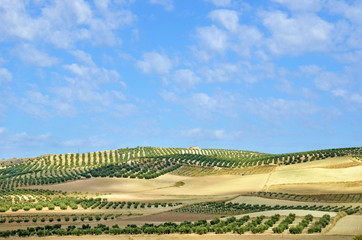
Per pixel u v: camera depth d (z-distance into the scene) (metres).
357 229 67.69
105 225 83.38
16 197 134.12
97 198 137.12
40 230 71.62
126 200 138.88
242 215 92.12
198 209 115.19
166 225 79.31
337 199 132.25
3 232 69.75
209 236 64.69
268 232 67.50
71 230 71.88
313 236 62.06
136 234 69.44
